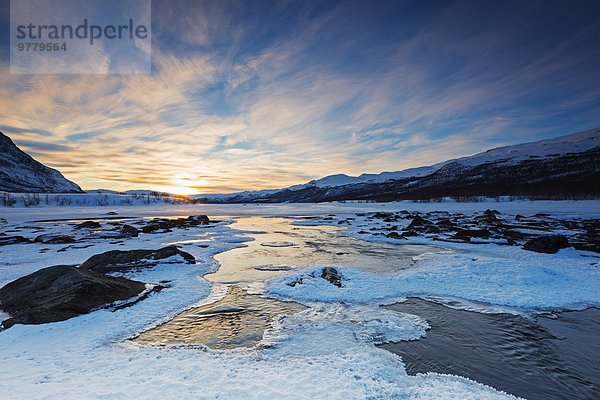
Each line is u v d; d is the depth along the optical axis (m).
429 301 10.61
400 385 5.79
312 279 12.79
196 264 15.63
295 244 22.78
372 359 6.72
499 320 9.08
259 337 8.02
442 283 12.29
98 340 7.70
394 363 6.66
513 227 28.05
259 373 5.96
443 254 17.73
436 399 5.23
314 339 7.88
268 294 11.44
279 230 32.72
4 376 5.77
